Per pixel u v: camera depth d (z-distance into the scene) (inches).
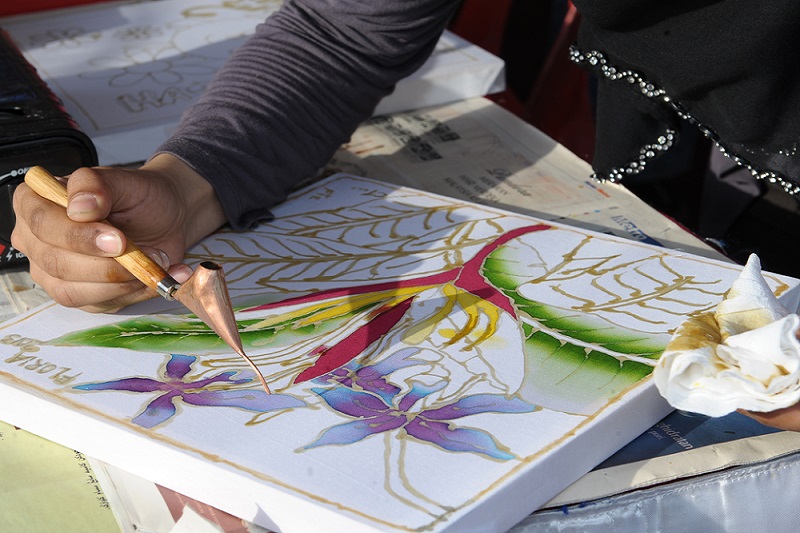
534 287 27.4
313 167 36.2
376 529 17.7
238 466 19.8
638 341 24.1
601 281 27.5
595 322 25.2
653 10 31.0
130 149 39.2
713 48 30.2
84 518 21.0
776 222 39.2
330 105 36.4
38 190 26.3
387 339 25.0
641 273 27.8
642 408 22.0
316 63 35.7
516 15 63.8
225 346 25.3
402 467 19.4
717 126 32.9
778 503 21.4
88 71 46.3
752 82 30.3
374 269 29.4
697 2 30.1
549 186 38.2
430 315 26.2
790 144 31.3
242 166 32.9
